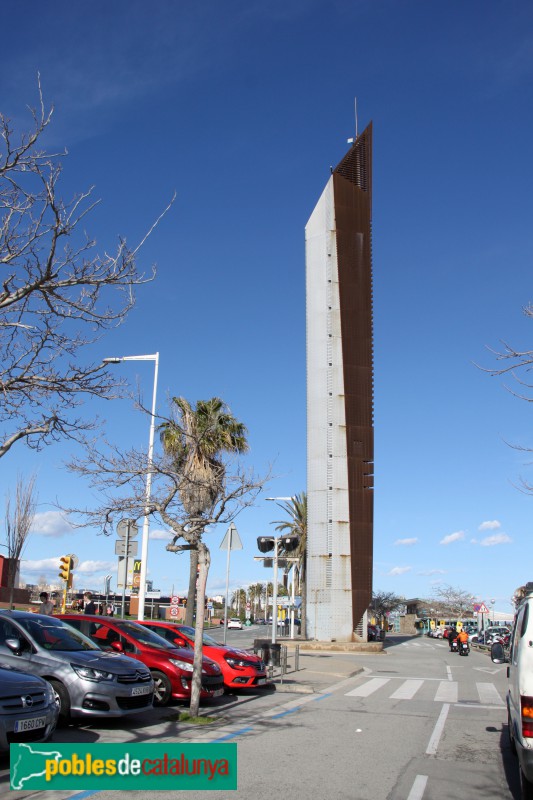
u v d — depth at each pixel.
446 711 14.06
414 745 10.27
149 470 13.23
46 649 10.52
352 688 18.34
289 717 12.73
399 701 15.66
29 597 42.19
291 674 20.81
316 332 42.34
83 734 10.01
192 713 11.84
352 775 8.24
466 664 29.12
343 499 39.91
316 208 43.94
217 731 10.81
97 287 8.30
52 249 7.72
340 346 41.66
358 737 10.82
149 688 10.92
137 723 11.18
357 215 43.72
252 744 9.93
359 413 41.28
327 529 39.72
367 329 42.59
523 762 6.59
